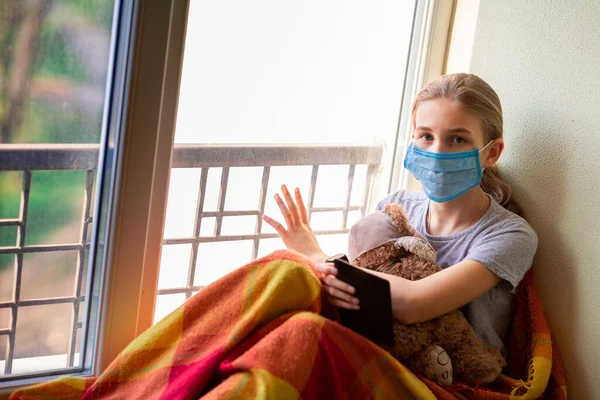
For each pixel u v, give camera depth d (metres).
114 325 1.40
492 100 1.41
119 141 1.31
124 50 1.28
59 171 1.32
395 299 1.27
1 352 1.38
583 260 1.42
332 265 1.31
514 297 1.47
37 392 1.24
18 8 1.20
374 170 1.78
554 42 1.45
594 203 1.39
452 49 1.73
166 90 1.33
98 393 1.23
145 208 1.35
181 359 1.21
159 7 1.24
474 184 1.40
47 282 1.38
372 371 1.21
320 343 1.15
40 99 1.26
